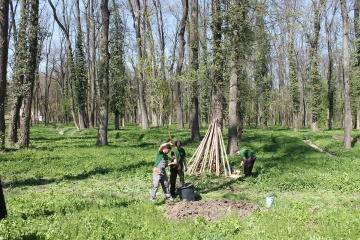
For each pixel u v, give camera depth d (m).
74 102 51.75
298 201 10.10
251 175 13.97
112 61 43.12
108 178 13.38
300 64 57.22
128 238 6.53
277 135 32.25
